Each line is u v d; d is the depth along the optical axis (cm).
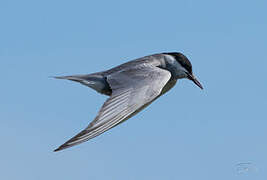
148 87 1219
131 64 1539
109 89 1486
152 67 1350
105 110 1077
